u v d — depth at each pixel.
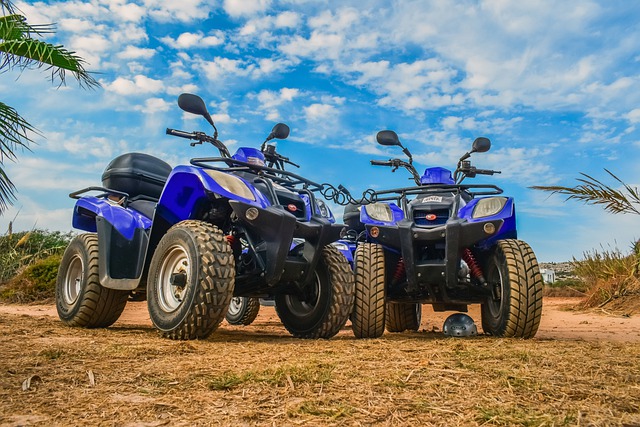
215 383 1.97
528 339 3.96
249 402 1.76
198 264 3.48
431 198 4.77
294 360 2.59
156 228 4.20
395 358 2.70
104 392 1.89
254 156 4.45
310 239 4.18
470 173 5.74
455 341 3.73
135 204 5.02
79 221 5.29
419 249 4.67
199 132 4.55
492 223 4.20
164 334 3.65
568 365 2.48
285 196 4.19
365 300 4.31
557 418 1.59
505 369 2.34
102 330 4.48
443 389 1.96
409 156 5.58
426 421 1.57
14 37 4.14
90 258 4.75
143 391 1.91
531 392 1.93
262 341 3.75
